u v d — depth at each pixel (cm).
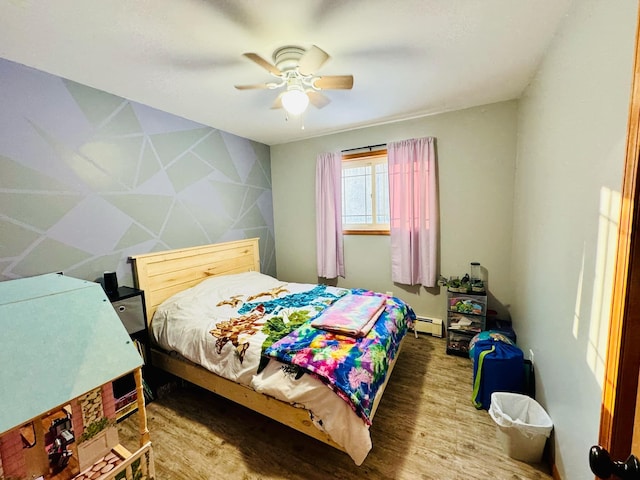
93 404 104
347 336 180
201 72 198
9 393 84
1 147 175
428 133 305
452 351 279
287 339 178
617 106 94
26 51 168
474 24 154
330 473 153
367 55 184
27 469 91
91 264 220
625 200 82
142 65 187
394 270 333
